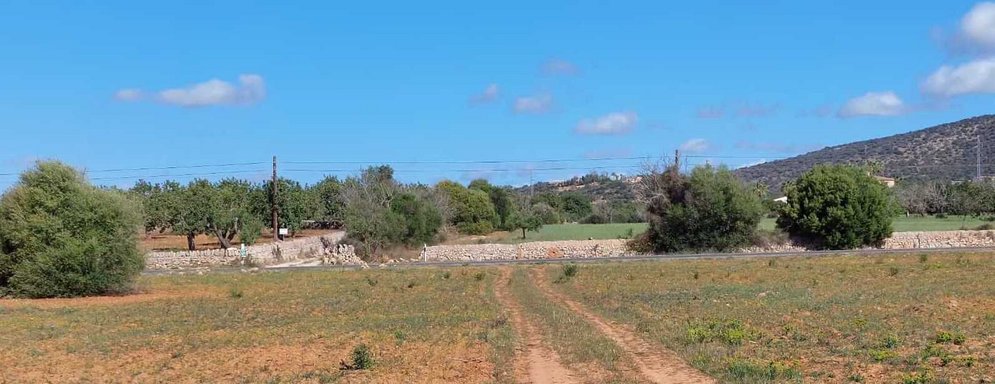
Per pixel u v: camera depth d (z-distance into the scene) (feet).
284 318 99.71
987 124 652.89
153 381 59.36
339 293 133.08
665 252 241.76
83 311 110.93
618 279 148.15
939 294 104.01
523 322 91.76
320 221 376.68
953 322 75.92
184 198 246.88
